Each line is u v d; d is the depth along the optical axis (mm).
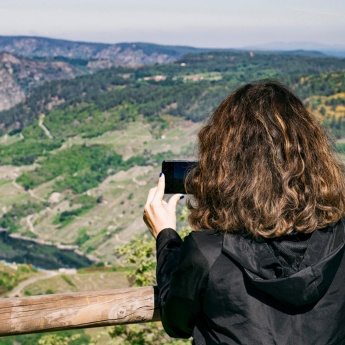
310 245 1437
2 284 104500
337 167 1549
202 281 1477
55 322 2039
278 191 1454
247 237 1462
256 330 1393
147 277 9195
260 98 1583
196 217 1562
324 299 1420
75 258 176750
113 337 9656
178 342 8727
